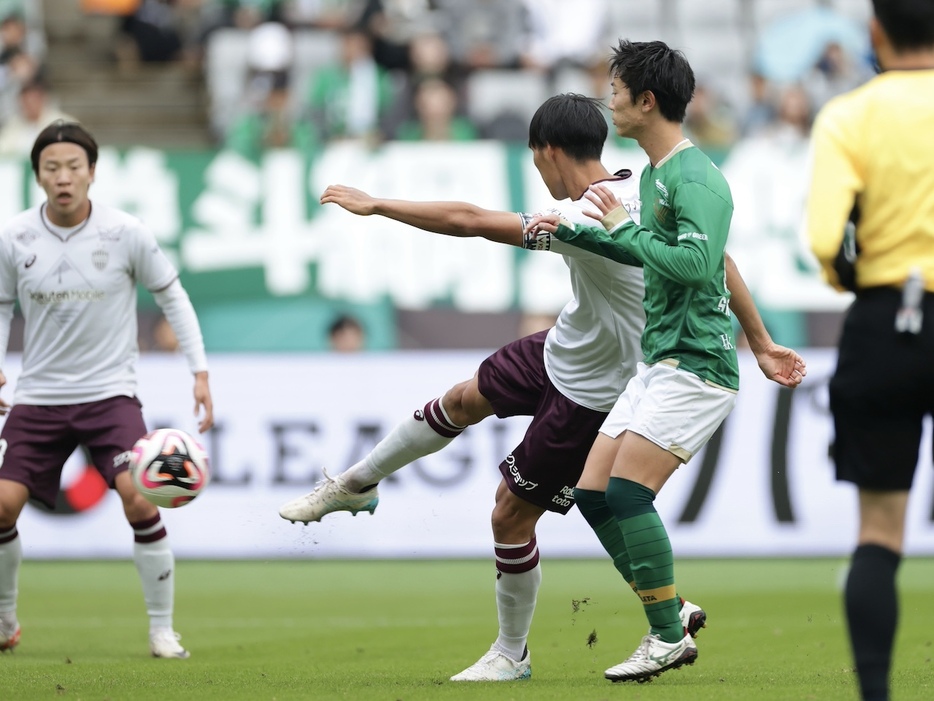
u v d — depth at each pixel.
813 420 36.31
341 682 16.34
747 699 13.81
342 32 53.91
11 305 20.83
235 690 15.38
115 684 16.16
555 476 16.48
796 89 51.16
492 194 40.38
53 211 20.25
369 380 36.66
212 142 54.84
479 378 17.12
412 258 39.97
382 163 40.38
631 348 16.11
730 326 15.26
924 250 11.14
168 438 17.48
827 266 11.05
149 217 39.91
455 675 16.98
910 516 35.50
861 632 11.13
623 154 39.66
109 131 56.97
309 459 36.38
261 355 36.53
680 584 32.19
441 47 50.75
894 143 11.17
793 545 35.91
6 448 20.36
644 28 58.41
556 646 21.75
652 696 14.13
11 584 20.83
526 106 52.12
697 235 14.17
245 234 39.94
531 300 39.91
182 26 59.88
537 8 54.69
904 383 11.07
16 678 16.98
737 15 59.03
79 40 60.06
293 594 31.20
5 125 49.44
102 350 20.36
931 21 11.42
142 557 20.38
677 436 14.89
